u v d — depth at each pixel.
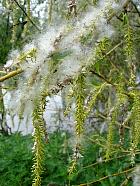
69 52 0.45
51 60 0.44
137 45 0.75
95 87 0.60
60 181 1.62
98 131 1.36
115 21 0.51
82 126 0.45
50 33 0.45
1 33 1.85
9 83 0.54
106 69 0.92
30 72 0.44
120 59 0.96
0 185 1.76
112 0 0.47
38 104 0.43
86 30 0.45
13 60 0.47
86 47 0.45
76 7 0.53
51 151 1.79
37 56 0.44
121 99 0.63
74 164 0.47
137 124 0.58
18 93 0.43
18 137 2.16
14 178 1.75
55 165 1.69
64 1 0.70
